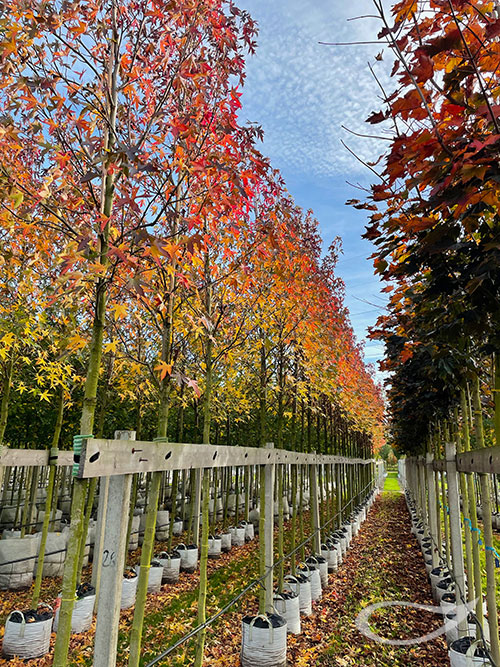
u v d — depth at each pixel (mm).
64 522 9914
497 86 1630
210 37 3215
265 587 4500
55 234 3160
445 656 4629
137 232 2156
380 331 3457
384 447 61375
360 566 8648
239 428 12031
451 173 1440
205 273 4000
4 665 4211
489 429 7055
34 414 8398
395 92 1674
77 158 2445
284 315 5422
